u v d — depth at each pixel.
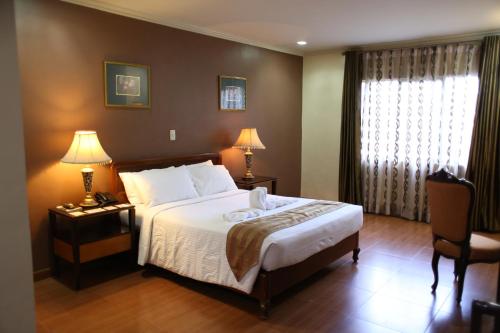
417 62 5.59
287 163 6.58
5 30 1.71
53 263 3.62
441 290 3.36
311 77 6.64
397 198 6.00
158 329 2.73
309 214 3.57
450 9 4.02
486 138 5.05
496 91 4.97
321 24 4.64
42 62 3.43
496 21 4.51
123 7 3.94
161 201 3.87
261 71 5.86
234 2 3.79
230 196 4.40
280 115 6.33
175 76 4.61
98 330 2.72
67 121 3.65
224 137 5.36
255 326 2.77
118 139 4.09
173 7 3.96
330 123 6.50
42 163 3.50
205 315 2.93
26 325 1.88
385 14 4.21
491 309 1.30
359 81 6.04
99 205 3.59
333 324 2.80
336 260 3.88
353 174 6.21
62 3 3.53
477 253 3.04
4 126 1.74
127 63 4.09
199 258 3.21
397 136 5.87
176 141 4.70
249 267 2.87
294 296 3.25
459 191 3.01
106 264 3.98
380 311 2.99
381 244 4.66
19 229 1.81
